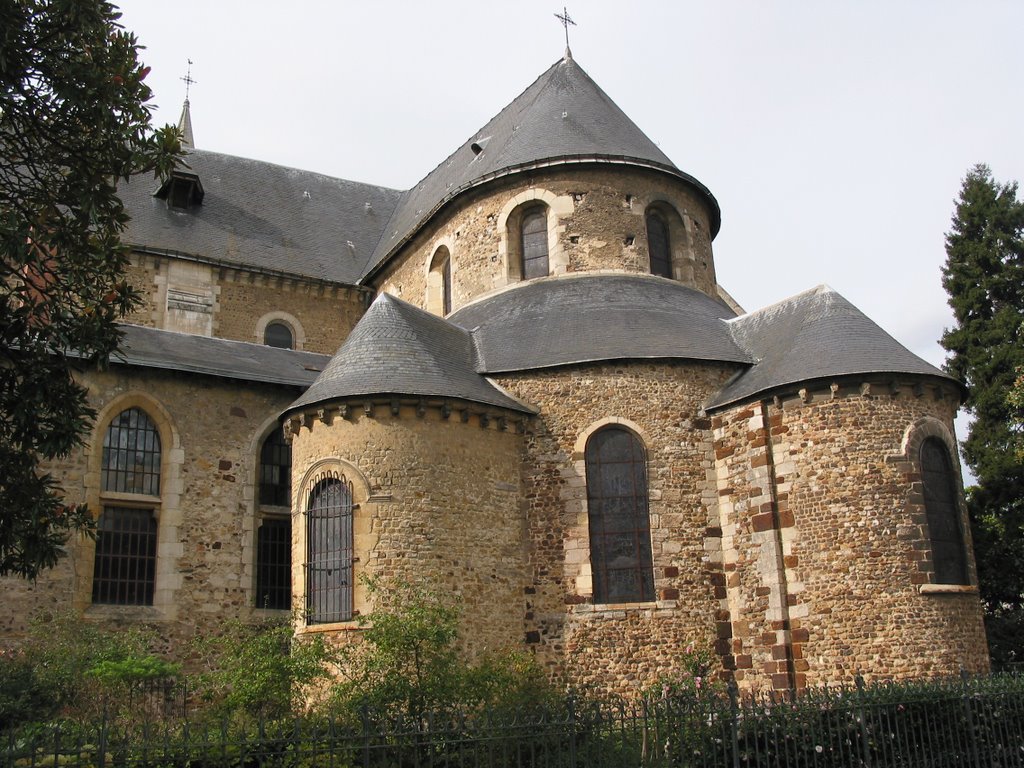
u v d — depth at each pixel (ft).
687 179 73.36
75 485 59.21
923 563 51.62
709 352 60.29
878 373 53.78
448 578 53.16
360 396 54.80
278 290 87.51
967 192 90.63
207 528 62.90
